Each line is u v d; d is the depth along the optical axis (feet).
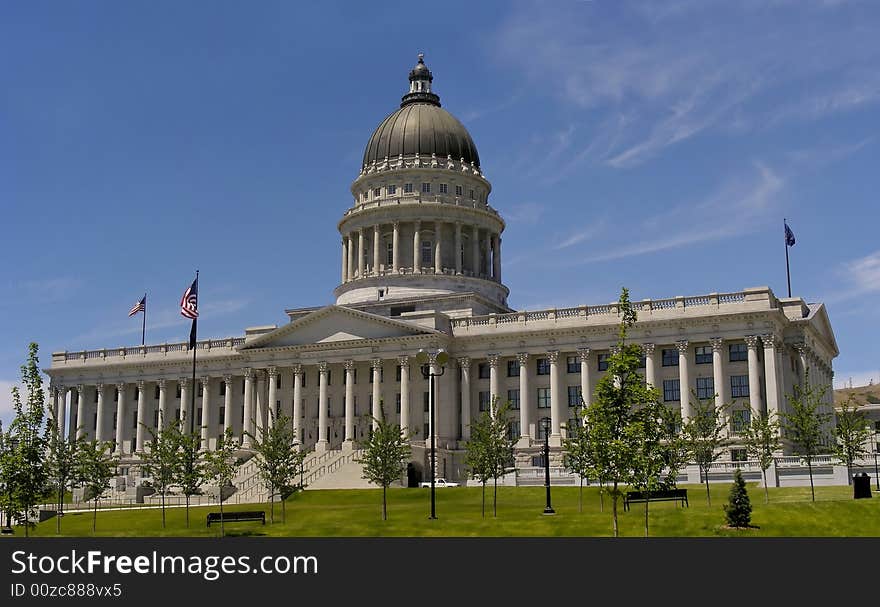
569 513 234.58
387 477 257.14
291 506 304.09
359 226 513.45
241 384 466.70
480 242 522.88
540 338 413.80
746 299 380.58
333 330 440.45
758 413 324.39
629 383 172.76
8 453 212.64
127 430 494.18
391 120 539.70
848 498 237.66
